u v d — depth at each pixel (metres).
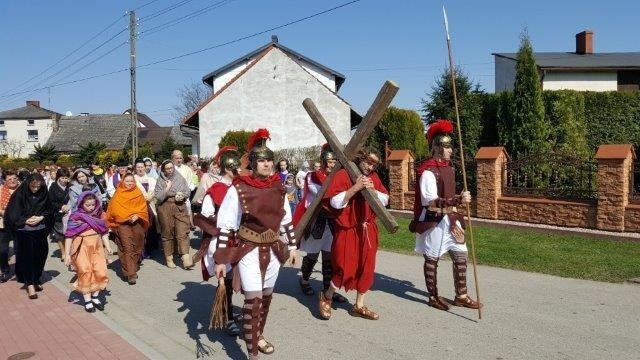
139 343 5.46
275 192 4.83
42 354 5.34
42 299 7.53
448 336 5.41
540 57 27.86
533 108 17.27
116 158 41.62
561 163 11.90
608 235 10.17
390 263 8.95
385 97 5.41
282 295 7.20
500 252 9.26
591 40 29.00
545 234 11.00
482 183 12.95
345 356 4.97
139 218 8.30
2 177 17.20
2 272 8.85
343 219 5.90
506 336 5.36
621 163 10.42
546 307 6.26
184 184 9.21
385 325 5.81
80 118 63.16
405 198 15.27
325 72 34.22
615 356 4.79
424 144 20.19
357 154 5.84
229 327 5.71
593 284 7.20
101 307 6.93
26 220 7.50
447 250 6.37
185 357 5.11
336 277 5.97
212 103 28.78
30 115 64.31
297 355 5.03
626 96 18.91
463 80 28.58
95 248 6.88
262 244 4.75
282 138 29.25
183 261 9.24
